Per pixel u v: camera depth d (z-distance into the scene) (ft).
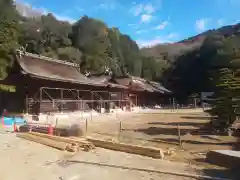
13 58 90.48
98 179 30.53
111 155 41.98
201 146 50.80
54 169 34.30
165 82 269.64
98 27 207.00
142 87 186.60
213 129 69.31
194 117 112.47
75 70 138.10
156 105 216.13
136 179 30.40
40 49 173.58
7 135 57.52
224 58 208.95
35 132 58.54
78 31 201.05
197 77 247.09
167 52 343.26
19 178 30.78
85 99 127.44
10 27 78.13
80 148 45.62
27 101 96.27
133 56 272.51
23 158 39.55
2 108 96.22
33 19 188.85
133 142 54.90
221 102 65.46
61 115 105.09
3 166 35.32
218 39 252.83
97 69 191.21
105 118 110.93
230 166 35.78
